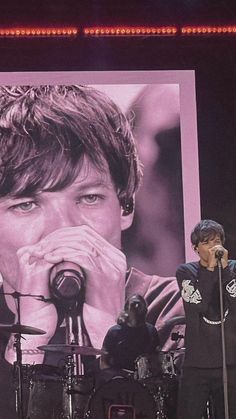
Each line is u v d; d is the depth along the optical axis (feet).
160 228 36.60
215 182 37.04
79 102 37.22
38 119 37.06
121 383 31.14
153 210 36.70
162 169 36.81
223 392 20.24
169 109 37.11
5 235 36.42
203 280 20.17
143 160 36.91
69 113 37.17
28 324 35.96
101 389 31.09
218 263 19.81
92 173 36.96
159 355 34.09
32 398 34.19
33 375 34.35
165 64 37.37
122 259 36.50
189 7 37.52
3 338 35.53
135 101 37.22
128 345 35.94
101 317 36.19
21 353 33.99
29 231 36.50
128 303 36.19
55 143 37.01
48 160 36.91
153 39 37.47
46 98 37.19
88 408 31.01
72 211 36.70
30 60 37.32
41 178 36.81
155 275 36.40
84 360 35.83
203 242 20.27
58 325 36.06
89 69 37.42
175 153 36.91
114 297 36.32
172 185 36.76
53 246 36.50
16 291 36.11
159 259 36.50
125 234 36.65
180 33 37.40
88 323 36.17
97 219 36.70
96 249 36.52
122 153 37.01
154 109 37.17
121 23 37.42
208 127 37.32
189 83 37.32
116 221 36.70
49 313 36.11
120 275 36.40
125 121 37.11
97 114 37.19
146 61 37.42
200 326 20.33
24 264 36.29
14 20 37.37
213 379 20.31
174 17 37.32
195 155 36.86
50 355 35.86
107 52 37.42
